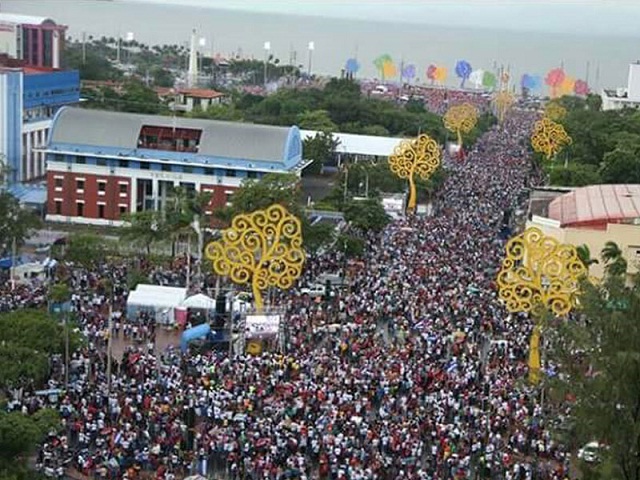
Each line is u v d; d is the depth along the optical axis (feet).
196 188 571.69
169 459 241.35
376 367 303.27
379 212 522.88
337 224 537.24
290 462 237.66
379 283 412.16
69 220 575.79
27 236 455.22
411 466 240.53
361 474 234.17
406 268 440.86
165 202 520.83
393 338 342.64
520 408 274.57
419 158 613.11
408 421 266.57
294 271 347.36
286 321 351.46
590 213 467.93
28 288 380.58
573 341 181.27
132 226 451.53
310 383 286.05
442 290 403.95
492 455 251.19
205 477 228.02
